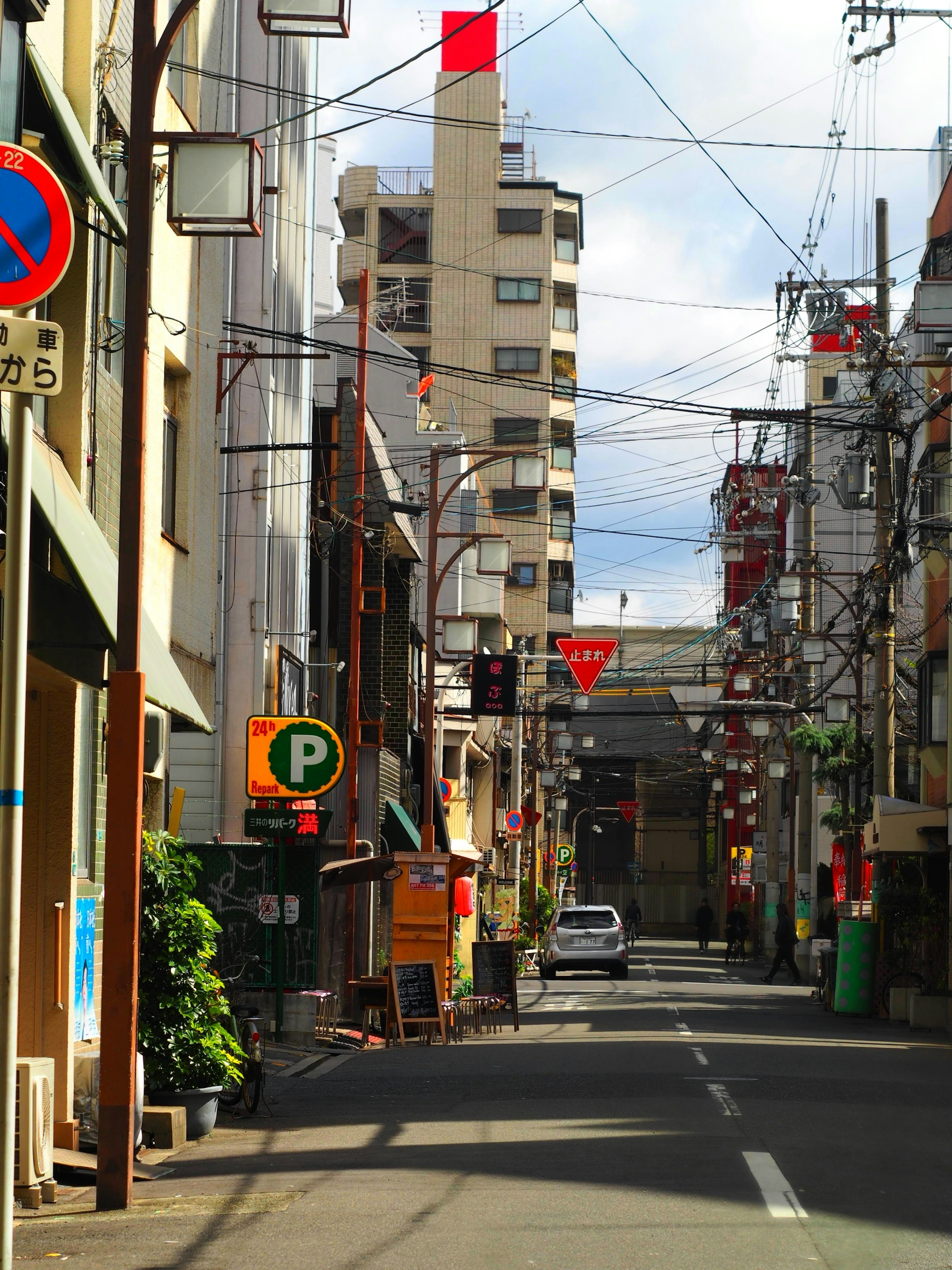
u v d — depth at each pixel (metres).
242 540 29.59
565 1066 21.34
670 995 41.78
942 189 42.16
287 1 14.38
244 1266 9.52
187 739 29.08
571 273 96.44
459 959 48.16
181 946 15.95
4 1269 7.86
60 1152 13.97
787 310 38.31
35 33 14.91
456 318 95.06
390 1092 19.30
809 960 52.50
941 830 34.16
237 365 29.69
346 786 34.88
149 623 16.08
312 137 36.16
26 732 14.85
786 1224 10.38
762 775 83.00
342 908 31.22
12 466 8.52
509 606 93.12
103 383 16.73
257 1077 17.39
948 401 28.75
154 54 12.53
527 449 94.19
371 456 39.06
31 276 9.21
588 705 65.50
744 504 69.81
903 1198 11.38
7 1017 8.19
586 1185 11.94
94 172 14.26
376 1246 10.01
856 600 42.31
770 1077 19.61
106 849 12.05
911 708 48.09
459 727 56.41
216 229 13.78
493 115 96.12
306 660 34.97
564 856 90.12
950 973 32.38
